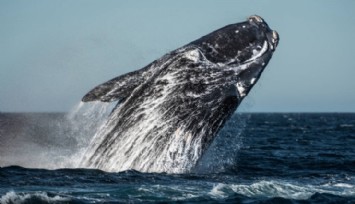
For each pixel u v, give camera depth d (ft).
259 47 230.68
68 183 210.59
